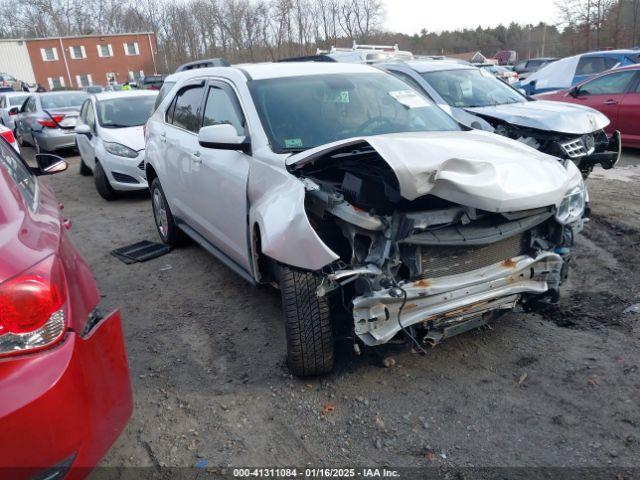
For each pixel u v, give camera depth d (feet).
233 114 13.16
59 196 29.50
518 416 9.43
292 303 9.79
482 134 12.08
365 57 39.32
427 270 9.62
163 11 190.80
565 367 10.74
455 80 25.94
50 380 6.13
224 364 11.48
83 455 6.51
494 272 10.17
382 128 12.61
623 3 106.32
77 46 193.98
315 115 12.49
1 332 6.00
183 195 16.12
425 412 9.64
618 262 15.58
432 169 8.57
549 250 10.81
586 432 8.94
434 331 10.00
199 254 18.38
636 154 32.86
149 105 30.55
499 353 11.37
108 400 7.06
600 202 21.67
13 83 146.41
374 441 9.02
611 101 32.22
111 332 7.47
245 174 11.93
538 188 9.44
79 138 31.91
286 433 9.32
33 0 238.89
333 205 9.16
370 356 11.35
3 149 10.30
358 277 9.21
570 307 13.16
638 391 9.86
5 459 5.87
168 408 10.11
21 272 6.23
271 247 9.46
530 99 26.55
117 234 21.63
